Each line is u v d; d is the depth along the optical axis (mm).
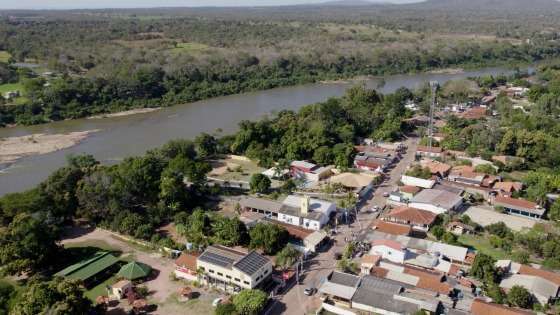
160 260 116312
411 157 192500
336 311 94438
